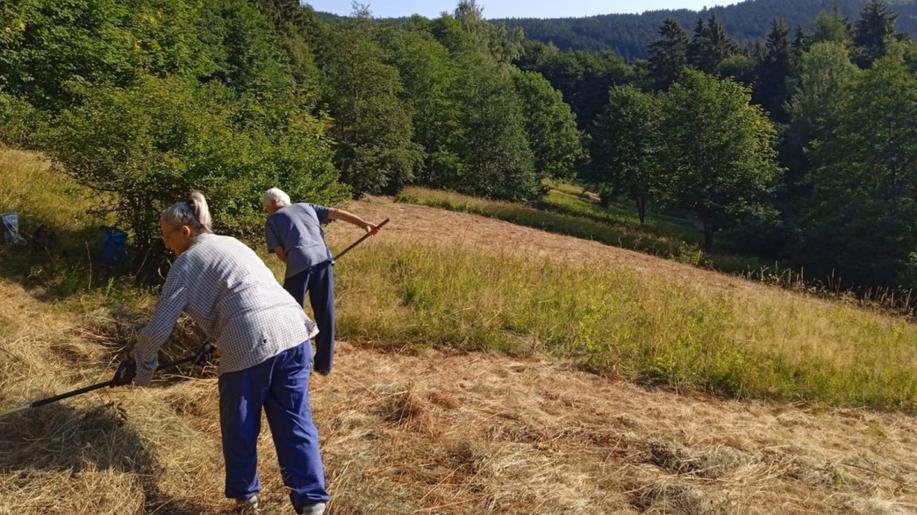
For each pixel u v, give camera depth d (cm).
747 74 6156
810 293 1492
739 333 815
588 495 401
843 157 2817
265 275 347
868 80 2798
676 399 596
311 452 335
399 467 409
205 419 437
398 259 994
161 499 354
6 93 1032
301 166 900
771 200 3784
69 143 643
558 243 2056
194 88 936
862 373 720
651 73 7012
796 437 534
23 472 348
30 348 470
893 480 474
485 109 3938
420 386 530
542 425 489
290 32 4253
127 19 1357
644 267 1750
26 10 1044
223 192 672
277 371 335
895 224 2358
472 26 6091
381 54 2873
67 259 671
